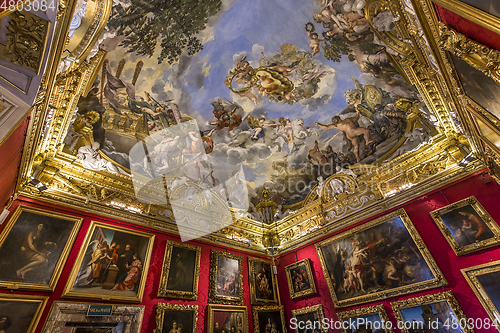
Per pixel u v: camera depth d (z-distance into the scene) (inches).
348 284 384.2
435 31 171.8
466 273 296.4
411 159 399.9
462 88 198.1
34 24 122.6
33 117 192.7
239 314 385.1
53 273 272.8
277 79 435.8
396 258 354.3
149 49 349.1
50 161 327.3
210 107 433.1
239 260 442.0
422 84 325.4
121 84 356.2
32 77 138.3
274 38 396.8
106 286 297.1
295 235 495.2
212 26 370.6
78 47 210.5
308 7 359.6
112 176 369.7
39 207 299.6
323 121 465.1
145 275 329.4
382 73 377.1
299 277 440.8
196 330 333.4
